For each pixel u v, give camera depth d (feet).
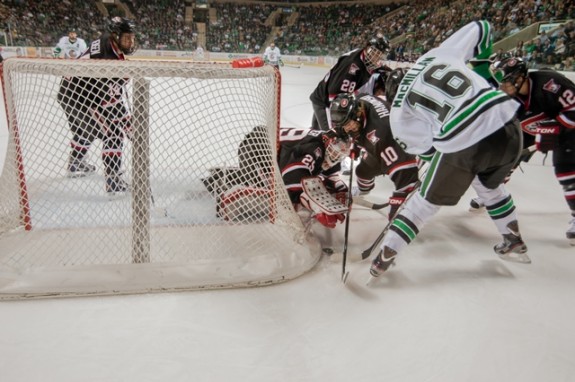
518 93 8.25
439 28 55.47
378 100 8.10
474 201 10.02
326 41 73.61
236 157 8.43
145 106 6.41
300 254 7.27
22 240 7.10
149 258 6.81
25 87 7.14
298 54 71.61
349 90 11.03
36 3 58.80
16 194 7.31
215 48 72.49
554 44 35.55
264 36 75.15
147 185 6.65
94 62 6.29
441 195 6.30
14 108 7.03
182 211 8.23
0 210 7.18
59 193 8.56
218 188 8.38
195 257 6.99
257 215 8.22
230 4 77.71
